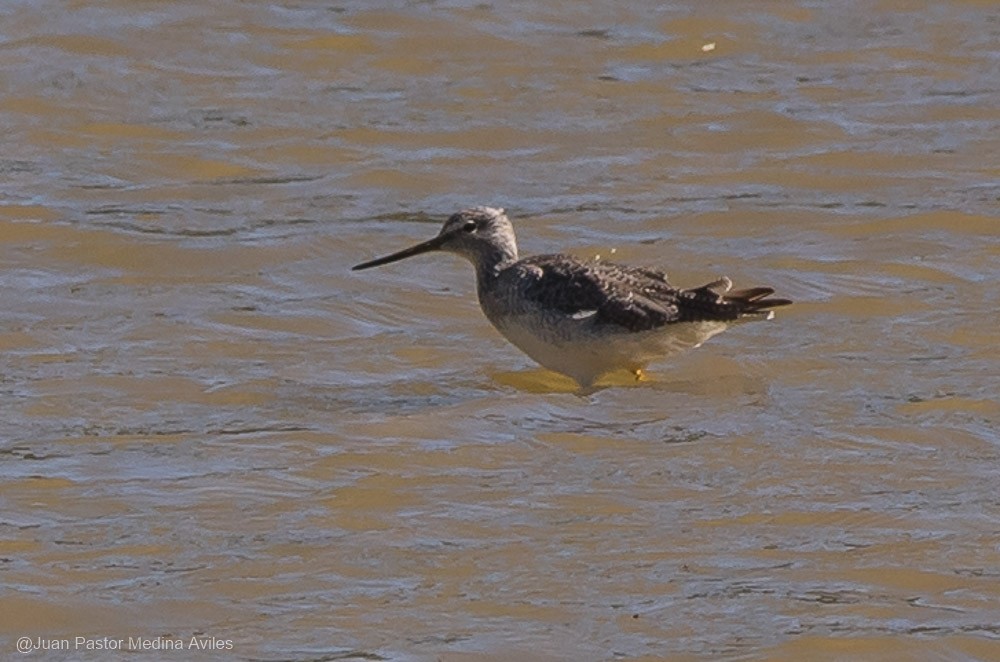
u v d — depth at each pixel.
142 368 17.48
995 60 27.12
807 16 28.59
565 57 27.03
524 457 15.45
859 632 12.56
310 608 12.87
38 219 21.39
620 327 16.73
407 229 21.66
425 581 13.27
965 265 20.22
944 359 17.75
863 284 19.75
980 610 12.88
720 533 14.05
